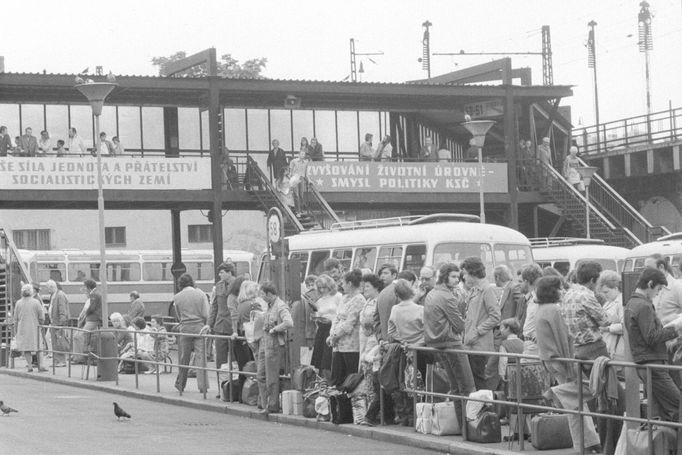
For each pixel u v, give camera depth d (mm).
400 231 52469
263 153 85938
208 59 77688
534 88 84562
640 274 24047
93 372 52281
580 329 26031
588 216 76375
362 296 33656
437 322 29672
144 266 107938
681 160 89125
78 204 78375
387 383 31328
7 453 27906
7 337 59406
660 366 22781
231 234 127625
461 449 27719
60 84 74062
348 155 88062
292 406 35719
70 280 105062
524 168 85250
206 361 41531
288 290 38781
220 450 28734
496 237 51875
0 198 73500
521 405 27047
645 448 23109
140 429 33312
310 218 77000
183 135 84875
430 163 82375
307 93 80375
